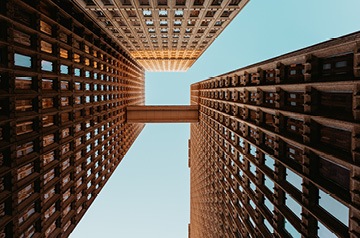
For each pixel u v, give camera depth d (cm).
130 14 3888
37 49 2033
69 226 2839
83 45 3105
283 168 2167
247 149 3123
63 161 2573
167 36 5234
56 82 2389
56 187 2477
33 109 2062
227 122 4016
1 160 1733
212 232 5153
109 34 4512
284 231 2150
